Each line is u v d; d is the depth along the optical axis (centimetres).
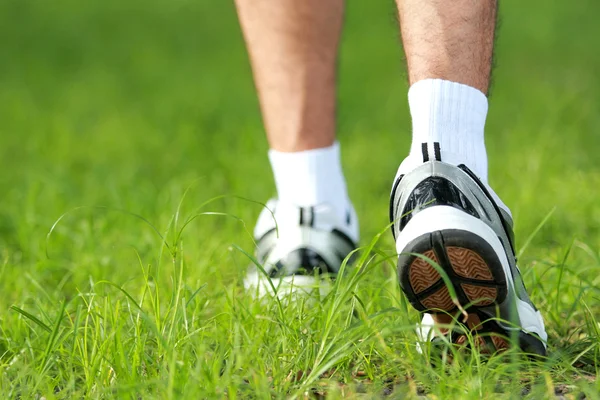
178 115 968
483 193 266
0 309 340
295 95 360
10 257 453
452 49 273
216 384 241
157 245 428
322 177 364
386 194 612
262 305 316
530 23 1440
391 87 1071
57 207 572
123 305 312
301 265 342
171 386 229
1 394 253
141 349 267
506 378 257
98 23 1655
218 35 1527
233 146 805
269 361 269
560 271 316
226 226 490
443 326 257
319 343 275
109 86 1176
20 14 1731
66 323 317
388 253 390
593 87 989
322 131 364
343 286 313
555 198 524
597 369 264
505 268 255
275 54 360
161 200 571
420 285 257
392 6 312
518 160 643
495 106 914
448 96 273
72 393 251
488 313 261
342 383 264
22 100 1098
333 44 364
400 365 267
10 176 703
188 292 312
